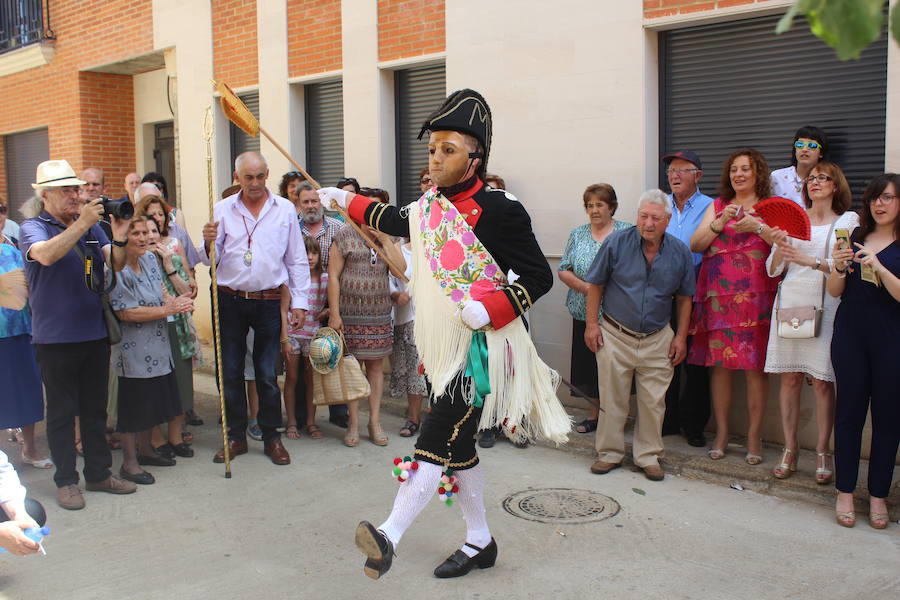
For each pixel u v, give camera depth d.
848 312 4.26
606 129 6.02
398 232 3.95
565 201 6.29
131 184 7.67
